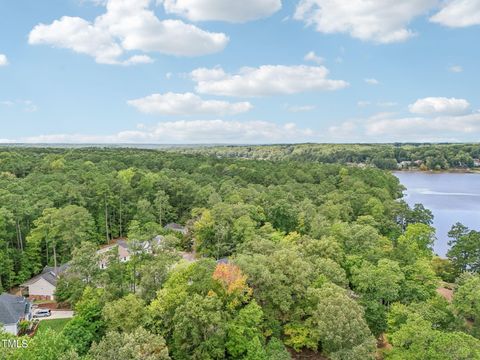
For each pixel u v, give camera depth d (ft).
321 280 157.17
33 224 250.37
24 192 281.33
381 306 157.07
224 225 234.99
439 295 172.96
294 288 148.15
